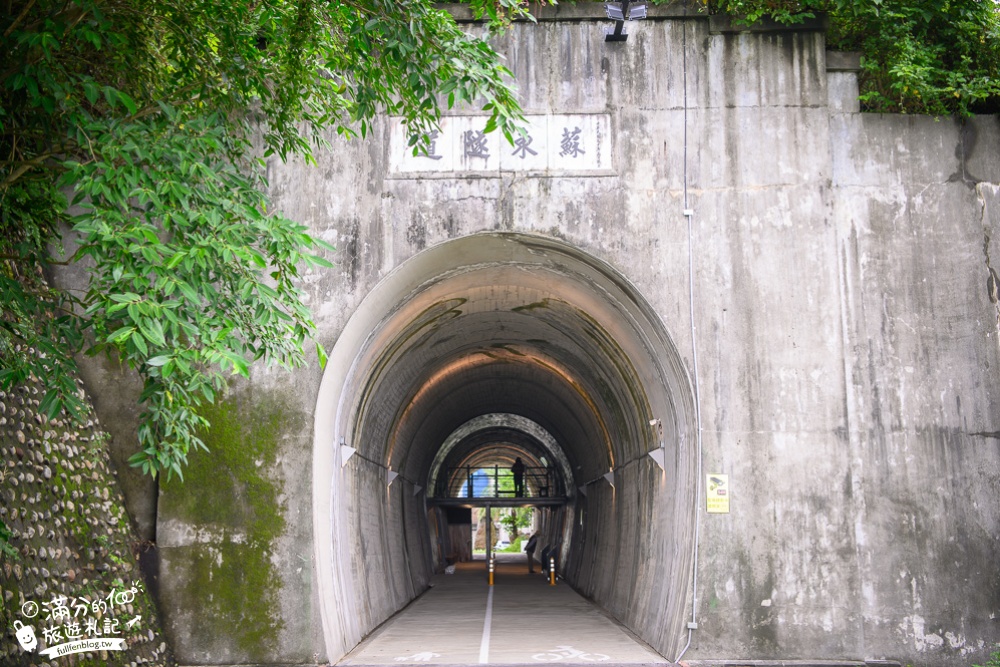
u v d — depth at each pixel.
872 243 10.24
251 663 9.40
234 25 7.48
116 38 6.90
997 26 10.34
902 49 10.22
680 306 10.06
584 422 21.00
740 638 9.47
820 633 9.46
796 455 9.82
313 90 8.59
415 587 20.95
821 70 10.41
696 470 9.84
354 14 7.09
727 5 10.53
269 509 9.73
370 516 15.56
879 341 10.07
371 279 10.14
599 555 19.66
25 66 6.42
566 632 13.12
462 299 13.29
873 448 9.88
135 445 9.98
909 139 10.48
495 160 10.29
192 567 9.59
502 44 10.45
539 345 17.02
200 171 6.53
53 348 6.52
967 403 9.99
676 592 10.14
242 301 6.89
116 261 6.02
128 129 6.43
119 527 9.39
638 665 9.62
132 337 5.83
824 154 10.29
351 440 13.10
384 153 10.34
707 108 10.36
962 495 9.82
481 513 66.25
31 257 7.21
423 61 7.04
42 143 7.66
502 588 23.36
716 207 10.22
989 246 10.30
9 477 7.75
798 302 10.08
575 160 10.28
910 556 9.70
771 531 9.67
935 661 9.51
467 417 27.53
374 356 12.52
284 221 6.45
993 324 10.14
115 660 8.33
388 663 9.98
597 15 10.46
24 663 7.07
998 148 10.50
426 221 10.22
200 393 9.74
